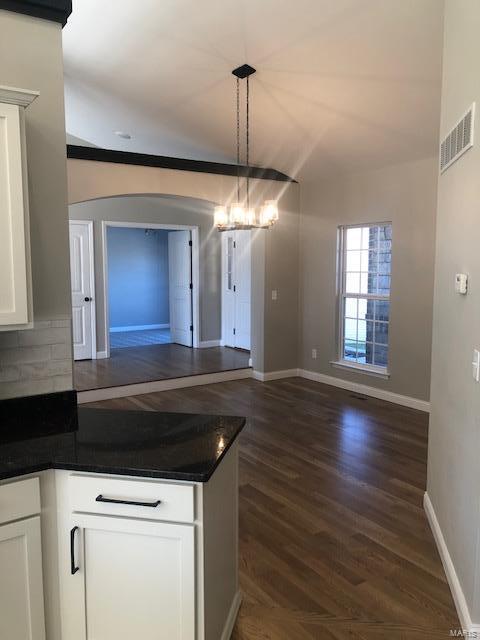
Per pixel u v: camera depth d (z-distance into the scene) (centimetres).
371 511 319
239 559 267
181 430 205
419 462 396
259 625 219
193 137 598
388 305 565
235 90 454
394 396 556
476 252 210
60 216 238
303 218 659
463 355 229
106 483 169
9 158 185
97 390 574
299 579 250
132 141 683
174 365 705
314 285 650
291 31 351
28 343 237
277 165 619
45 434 200
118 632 177
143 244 1088
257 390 616
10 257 189
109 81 493
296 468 385
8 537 168
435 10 299
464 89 231
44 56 226
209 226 859
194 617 170
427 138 455
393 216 539
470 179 221
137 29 388
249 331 822
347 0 308
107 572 175
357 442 440
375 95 407
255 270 663
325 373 646
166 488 165
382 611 228
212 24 360
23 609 173
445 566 255
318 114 466
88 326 757
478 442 202
